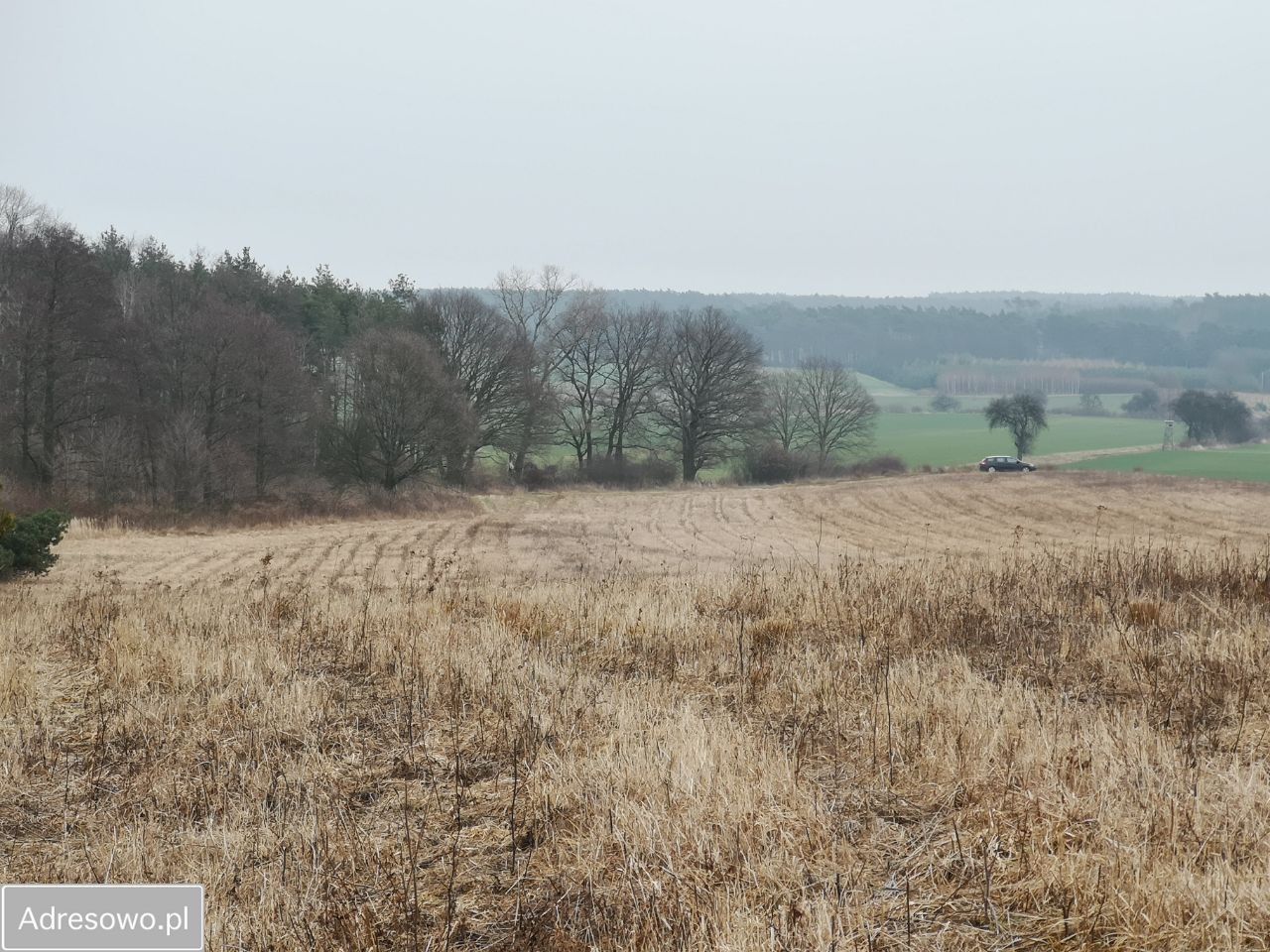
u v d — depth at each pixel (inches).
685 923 179.0
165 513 1588.3
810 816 211.8
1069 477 2265.0
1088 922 173.8
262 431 1865.2
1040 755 240.8
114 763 279.4
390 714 313.9
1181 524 1599.4
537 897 197.5
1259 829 196.4
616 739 269.0
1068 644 355.6
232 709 321.1
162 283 2222.0
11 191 1879.9
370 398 1998.0
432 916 193.0
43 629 486.0
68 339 1638.8
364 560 1200.2
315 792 251.1
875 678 323.0
